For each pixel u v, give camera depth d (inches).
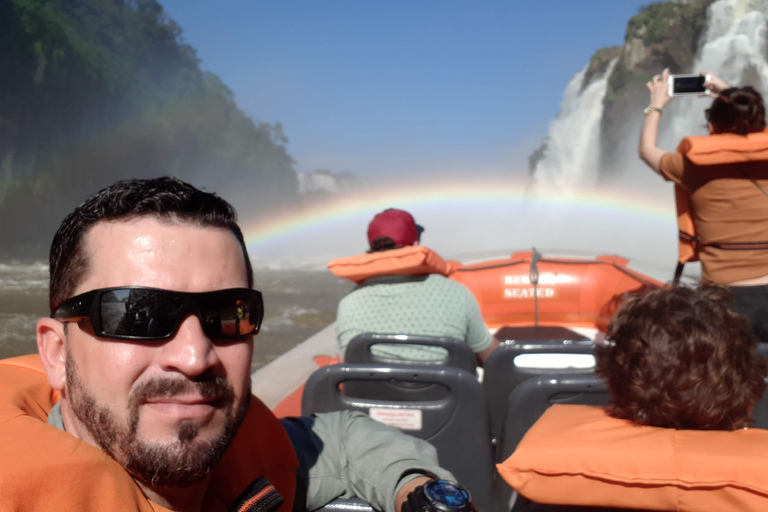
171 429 28.0
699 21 2384.4
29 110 2186.3
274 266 1644.9
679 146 105.5
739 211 98.7
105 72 2628.0
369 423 46.2
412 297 97.3
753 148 95.4
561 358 85.8
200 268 29.1
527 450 38.9
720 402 38.4
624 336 41.4
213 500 34.7
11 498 22.4
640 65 2571.4
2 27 2095.2
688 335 38.5
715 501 34.3
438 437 70.6
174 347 27.9
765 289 98.2
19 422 26.2
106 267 28.2
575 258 188.5
